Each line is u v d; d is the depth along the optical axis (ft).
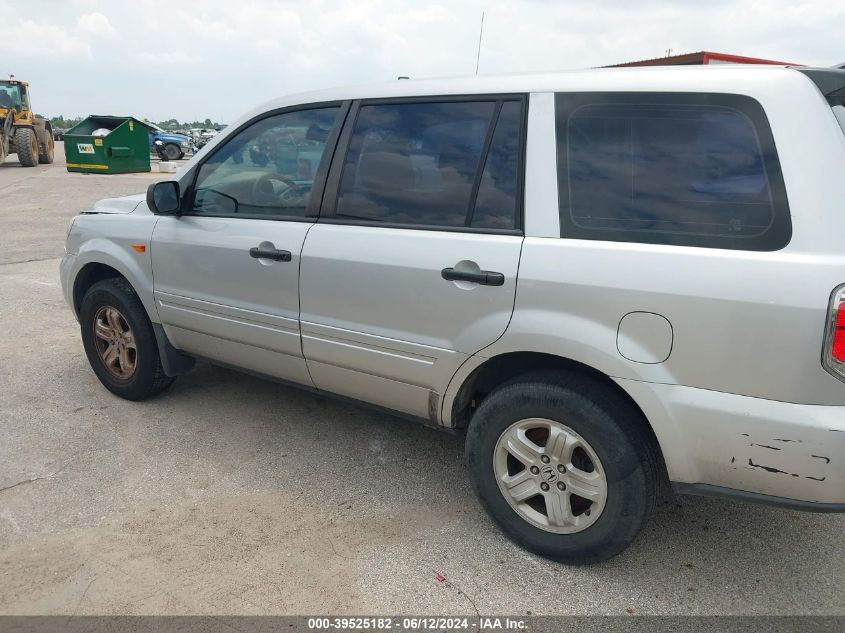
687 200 7.04
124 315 12.44
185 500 9.68
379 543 8.76
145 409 12.80
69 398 13.24
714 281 6.64
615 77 7.69
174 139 95.25
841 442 6.24
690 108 7.14
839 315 6.11
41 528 8.95
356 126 9.63
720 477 7.01
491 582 8.02
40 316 18.93
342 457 11.07
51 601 7.57
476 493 8.80
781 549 8.70
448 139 8.70
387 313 8.92
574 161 7.72
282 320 10.12
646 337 7.02
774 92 6.73
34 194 49.19
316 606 7.58
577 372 7.93
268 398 13.44
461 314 8.23
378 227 9.09
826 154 6.41
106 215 12.88
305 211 9.94
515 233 7.94
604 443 7.52
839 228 6.23
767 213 6.57
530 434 8.36
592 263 7.30
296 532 8.96
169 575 8.05
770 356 6.42
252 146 10.77
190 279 11.25
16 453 11.00
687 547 8.72
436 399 8.95
